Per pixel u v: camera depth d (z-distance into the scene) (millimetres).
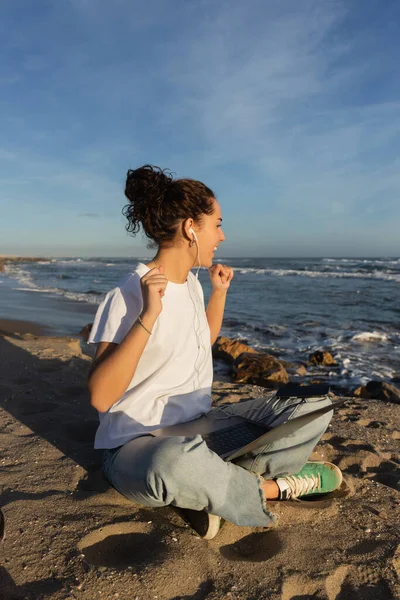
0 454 2525
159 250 2000
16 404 3406
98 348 1836
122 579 1557
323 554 1770
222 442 1960
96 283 24031
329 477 2180
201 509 1765
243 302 15172
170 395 2021
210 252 2010
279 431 1872
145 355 1935
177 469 1631
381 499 2250
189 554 1721
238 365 6059
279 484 2068
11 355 4887
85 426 3008
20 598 1438
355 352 7551
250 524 1775
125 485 1800
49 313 11555
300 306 14031
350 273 34125
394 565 1723
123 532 1852
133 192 1976
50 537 1760
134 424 1945
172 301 1959
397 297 16500
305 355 7344
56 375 4242
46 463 2428
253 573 1646
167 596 1512
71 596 1455
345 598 1587
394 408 4047
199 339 2105
